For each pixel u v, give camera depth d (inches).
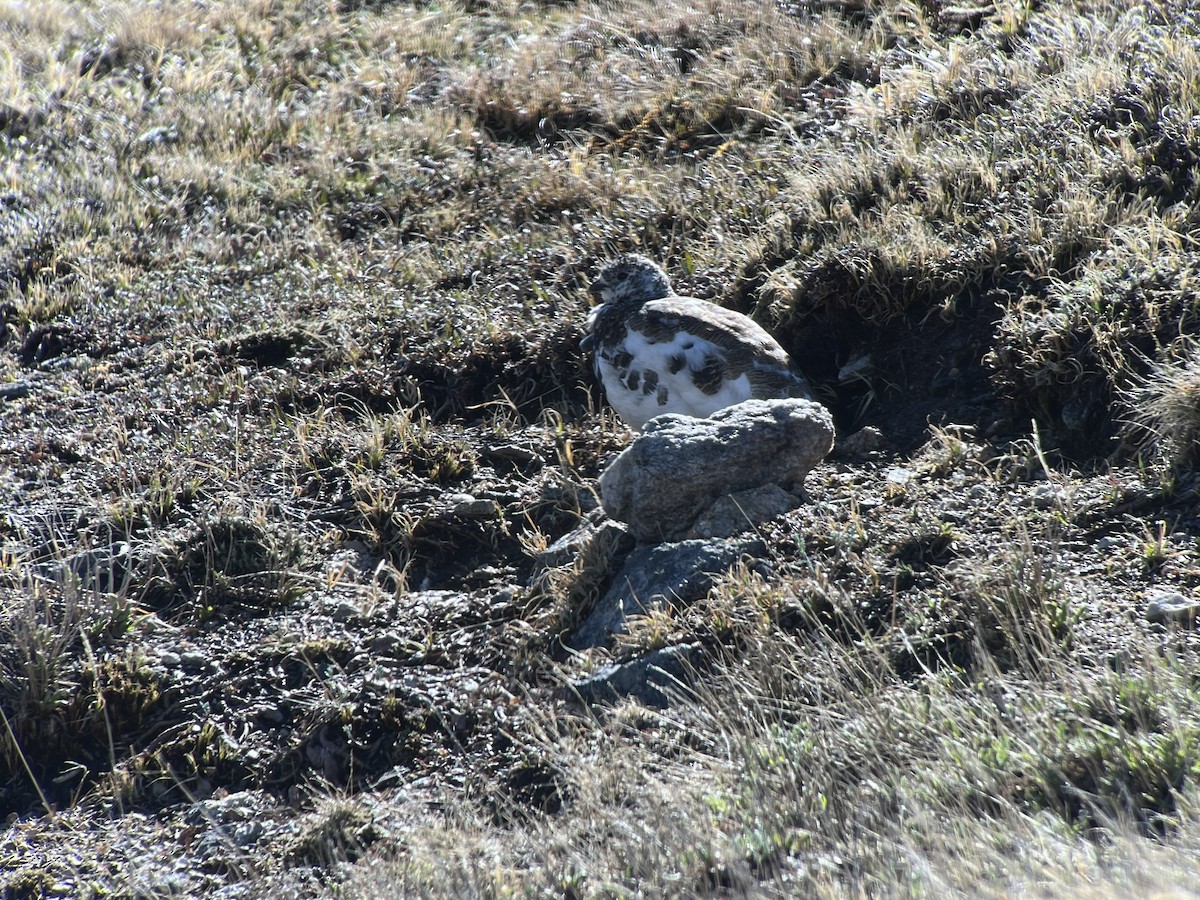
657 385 445.4
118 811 342.6
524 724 341.4
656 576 369.7
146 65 1003.3
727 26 847.1
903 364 490.0
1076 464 407.2
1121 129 538.6
